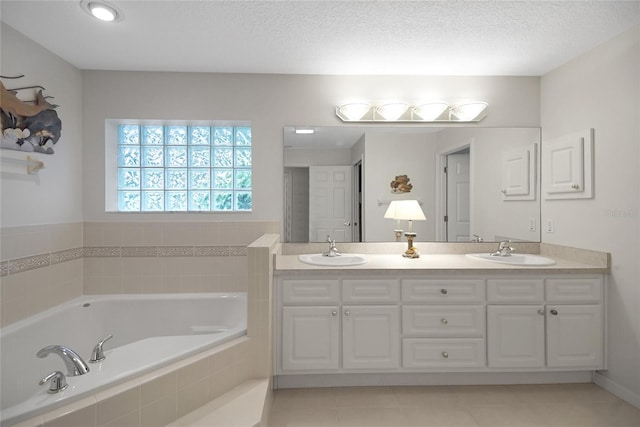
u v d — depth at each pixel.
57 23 1.87
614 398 2.05
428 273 2.12
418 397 2.07
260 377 1.84
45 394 1.21
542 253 2.64
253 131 2.60
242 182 2.77
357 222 2.64
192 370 1.53
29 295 2.00
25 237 1.98
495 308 2.12
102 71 2.50
